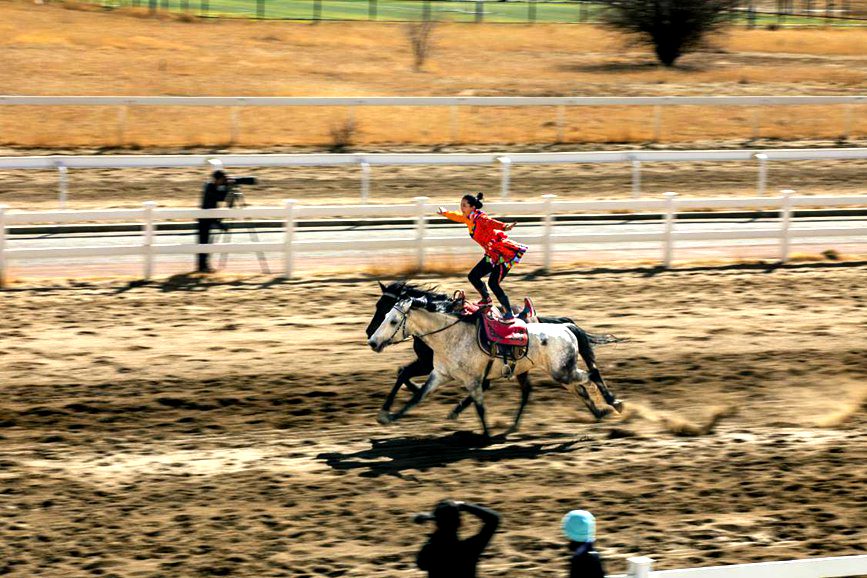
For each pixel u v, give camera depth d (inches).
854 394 592.4
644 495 456.4
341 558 395.5
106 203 941.2
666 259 824.9
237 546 402.6
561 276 790.5
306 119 1197.1
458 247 856.3
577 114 1280.8
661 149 1183.6
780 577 318.0
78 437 503.5
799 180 1137.4
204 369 589.0
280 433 517.0
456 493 453.7
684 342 660.1
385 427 529.0
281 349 623.8
